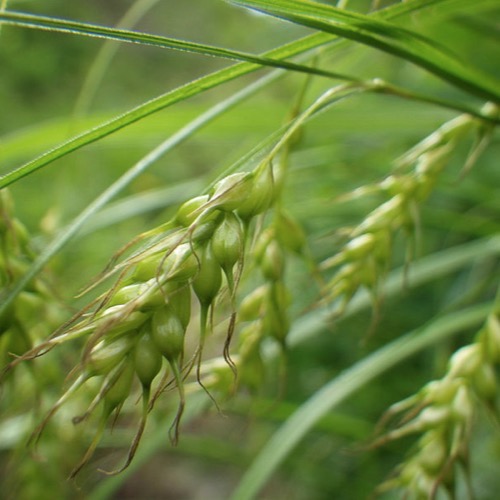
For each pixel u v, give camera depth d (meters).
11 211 0.10
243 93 0.11
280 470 0.22
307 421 0.13
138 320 0.09
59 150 0.09
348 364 0.23
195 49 0.09
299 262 0.21
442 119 0.17
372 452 0.19
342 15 0.10
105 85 0.48
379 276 0.11
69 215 0.27
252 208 0.09
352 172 0.21
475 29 0.15
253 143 0.19
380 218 0.11
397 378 0.21
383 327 0.22
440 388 0.11
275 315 0.11
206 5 0.54
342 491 0.21
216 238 0.09
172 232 0.09
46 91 0.45
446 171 0.20
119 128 0.09
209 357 0.21
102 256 0.22
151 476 0.31
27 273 0.10
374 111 0.18
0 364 0.10
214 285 0.09
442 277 0.21
